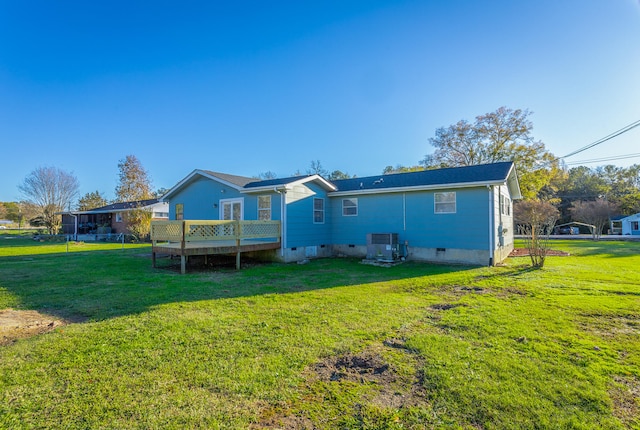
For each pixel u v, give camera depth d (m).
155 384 2.92
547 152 26.16
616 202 40.31
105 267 10.43
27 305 5.68
